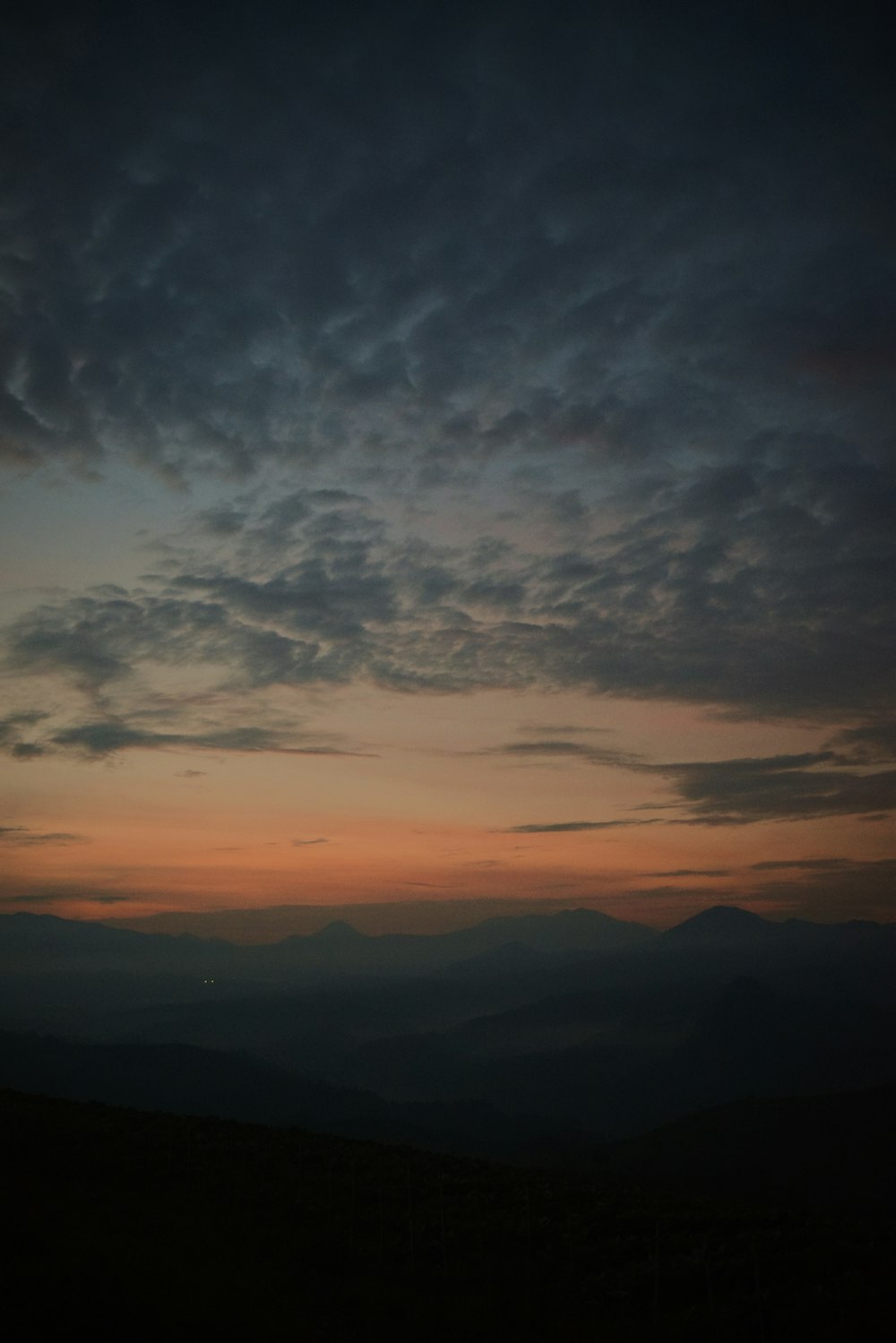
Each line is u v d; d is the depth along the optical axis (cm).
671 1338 1469
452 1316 1541
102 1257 1570
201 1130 3159
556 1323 1551
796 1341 1445
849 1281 1617
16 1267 1478
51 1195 2155
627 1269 1797
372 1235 2066
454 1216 2188
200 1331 1304
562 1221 2103
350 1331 1455
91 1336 1245
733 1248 1845
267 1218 2155
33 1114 3262
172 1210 2131
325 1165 2664
